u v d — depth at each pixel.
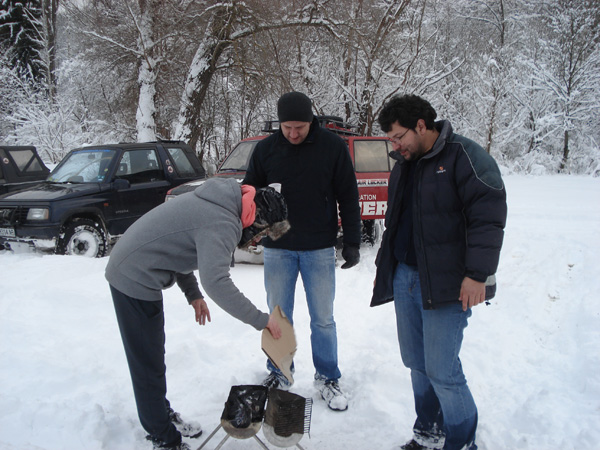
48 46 23.52
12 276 5.66
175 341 4.29
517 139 24.30
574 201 11.55
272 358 2.54
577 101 22.36
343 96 17.20
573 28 21.92
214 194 2.47
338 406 3.34
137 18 14.98
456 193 2.48
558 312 4.93
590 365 3.66
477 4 25.89
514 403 3.39
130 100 17.52
